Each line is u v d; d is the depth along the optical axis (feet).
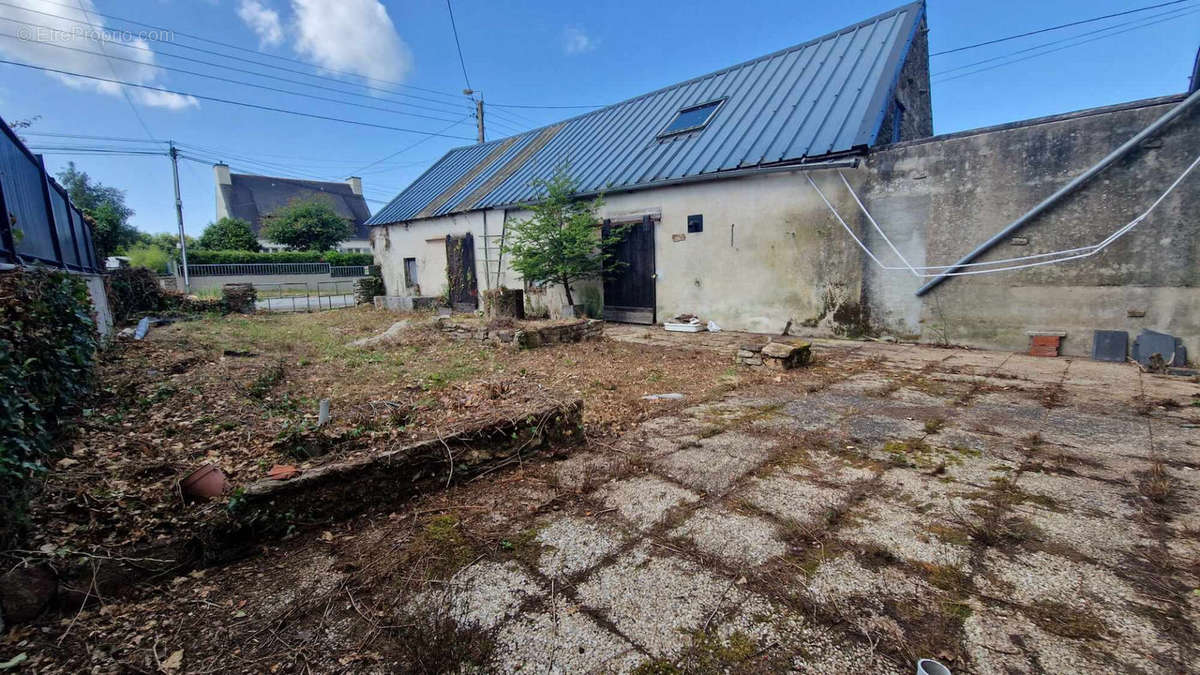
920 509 7.75
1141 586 5.83
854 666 4.79
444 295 44.91
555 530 7.43
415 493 8.46
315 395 14.32
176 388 13.37
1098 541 6.77
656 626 5.40
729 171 25.17
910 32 25.66
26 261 15.99
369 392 14.69
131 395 12.61
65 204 24.29
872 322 22.70
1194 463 9.18
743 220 26.02
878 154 21.67
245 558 6.81
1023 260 19.08
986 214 19.54
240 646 5.24
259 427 10.27
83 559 5.80
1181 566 6.17
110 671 4.88
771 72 30.25
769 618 5.47
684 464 9.77
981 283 20.04
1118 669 4.64
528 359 20.43
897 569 6.26
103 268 35.81
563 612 5.65
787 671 4.75
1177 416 11.82
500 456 9.58
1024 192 18.76
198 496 7.06
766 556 6.61
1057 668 4.68
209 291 64.59
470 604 5.83
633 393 15.23
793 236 24.41
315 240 95.76
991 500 7.98
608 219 31.89
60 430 9.49
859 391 14.83
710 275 27.73
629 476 9.27
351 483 7.70
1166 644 4.92
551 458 10.23
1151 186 16.65
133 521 6.52
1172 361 16.34
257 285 80.69
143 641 5.29
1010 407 12.88
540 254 31.86
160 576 6.24
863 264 22.62
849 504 7.98
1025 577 6.04
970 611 5.49
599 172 32.96
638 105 38.24
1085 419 11.77
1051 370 16.62
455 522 7.71
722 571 6.31
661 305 30.27
